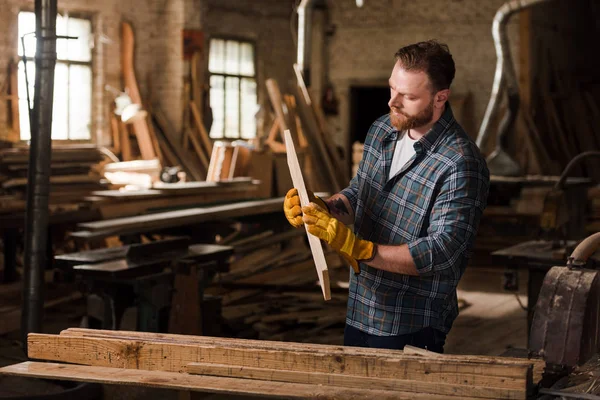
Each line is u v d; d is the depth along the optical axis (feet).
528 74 43.96
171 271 16.35
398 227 8.87
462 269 8.86
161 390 13.98
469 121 44.80
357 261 8.52
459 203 8.38
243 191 29.22
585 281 10.05
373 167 9.20
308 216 8.17
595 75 52.06
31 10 31.89
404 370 7.57
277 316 21.02
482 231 30.32
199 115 38.09
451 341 19.65
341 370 7.75
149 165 33.17
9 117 30.94
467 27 44.70
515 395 7.23
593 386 8.43
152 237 24.20
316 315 21.31
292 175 8.86
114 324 15.98
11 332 19.67
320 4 47.24
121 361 8.40
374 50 47.03
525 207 30.96
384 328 9.07
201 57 38.27
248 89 44.86
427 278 8.89
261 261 25.93
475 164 8.49
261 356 7.98
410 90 8.34
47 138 15.70
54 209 27.09
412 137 8.90
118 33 36.11
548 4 46.52
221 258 17.65
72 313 21.83
